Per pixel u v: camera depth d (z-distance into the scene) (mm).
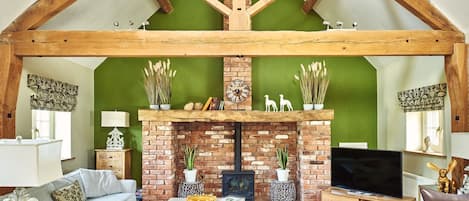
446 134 5871
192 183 7027
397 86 7375
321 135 6945
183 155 7629
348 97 8086
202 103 7902
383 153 5852
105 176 6172
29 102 5613
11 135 4949
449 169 4996
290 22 8086
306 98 7066
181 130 7652
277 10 8102
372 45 5270
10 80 4977
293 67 7988
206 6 8078
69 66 6918
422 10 5328
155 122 6988
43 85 5859
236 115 7039
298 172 7422
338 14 7520
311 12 8094
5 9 4793
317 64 7211
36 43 5074
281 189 7047
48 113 6453
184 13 8070
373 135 8086
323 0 7469
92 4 5953
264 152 7691
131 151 7957
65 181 5430
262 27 8094
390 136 7699
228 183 7059
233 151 7645
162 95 7086
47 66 6125
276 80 7969
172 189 7020
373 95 8125
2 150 2646
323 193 6305
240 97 7344
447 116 5832
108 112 7473
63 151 6844
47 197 4793
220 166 7652
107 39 5180
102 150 7434
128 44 5199
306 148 6961
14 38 5047
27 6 5023
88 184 5863
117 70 8016
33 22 5055
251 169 7676
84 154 7566
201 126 7668
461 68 5203
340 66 8094
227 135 7664
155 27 8055
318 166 6930
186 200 5156
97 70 8039
